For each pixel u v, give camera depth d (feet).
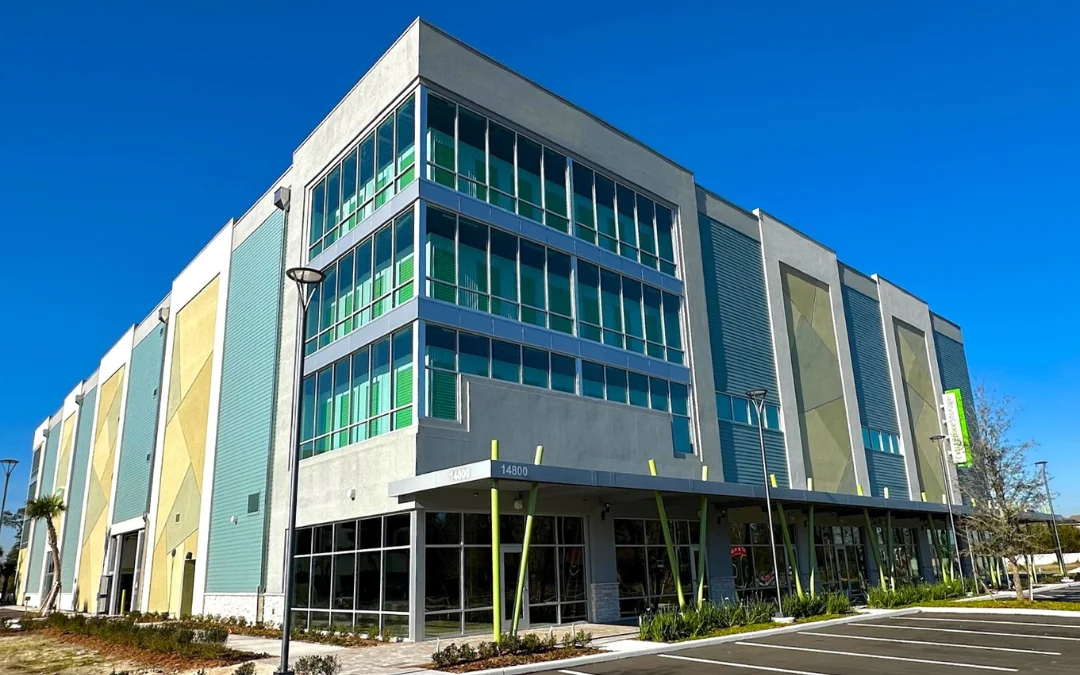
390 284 74.13
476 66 80.69
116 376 157.17
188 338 119.03
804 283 120.78
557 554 71.56
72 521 170.19
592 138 91.56
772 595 94.79
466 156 77.41
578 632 58.54
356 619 67.26
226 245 111.04
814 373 115.44
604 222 90.27
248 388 96.12
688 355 94.94
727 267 106.42
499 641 52.19
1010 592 102.53
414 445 64.49
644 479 65.36
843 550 109.50
